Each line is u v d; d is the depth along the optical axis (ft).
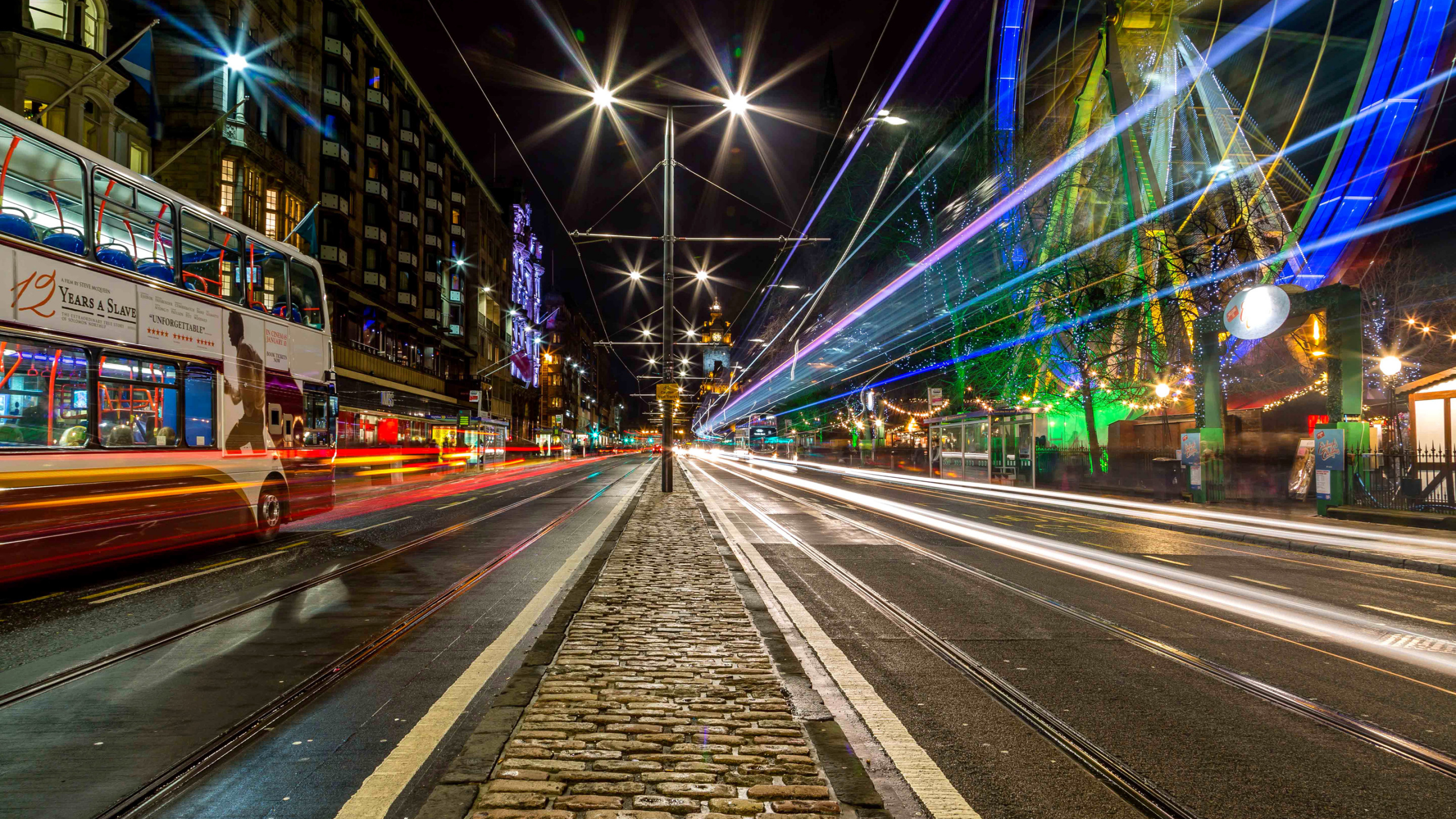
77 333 31.32
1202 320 76.54
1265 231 101.30
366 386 133.18
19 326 28.66
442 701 16.07
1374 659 20.24
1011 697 16.81
